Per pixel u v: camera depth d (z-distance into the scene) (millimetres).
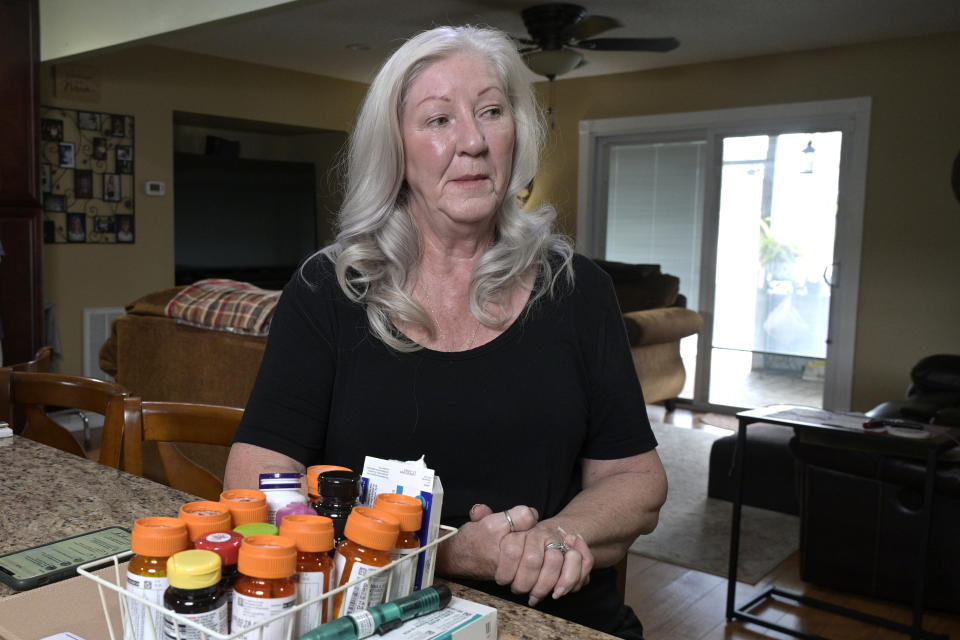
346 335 1062
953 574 2617
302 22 5199
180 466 1457
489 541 866
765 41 5465
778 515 3666
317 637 585
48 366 2008
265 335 2934
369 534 633
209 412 1445
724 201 6238
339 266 1054
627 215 6785
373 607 628
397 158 1055
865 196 5516
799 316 5953
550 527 917
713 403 6383
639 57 6000
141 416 1443
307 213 7699
